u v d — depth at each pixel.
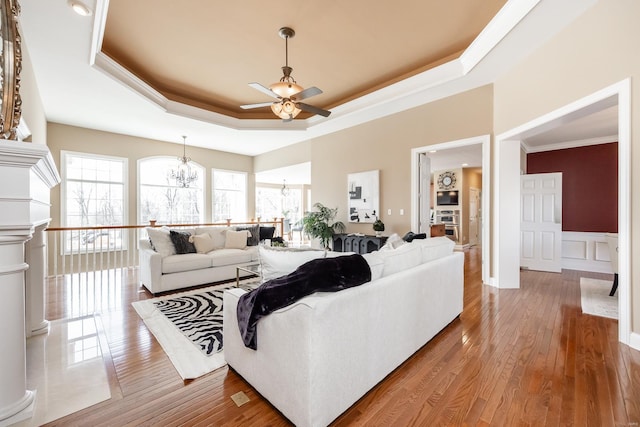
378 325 1.72
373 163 5.41
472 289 3.89
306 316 1.32
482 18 3.03
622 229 2.28
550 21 2.71
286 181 12.12
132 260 6.17
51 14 2.43
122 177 6.24
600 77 2.44
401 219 4.97
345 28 3.17
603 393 1.66
